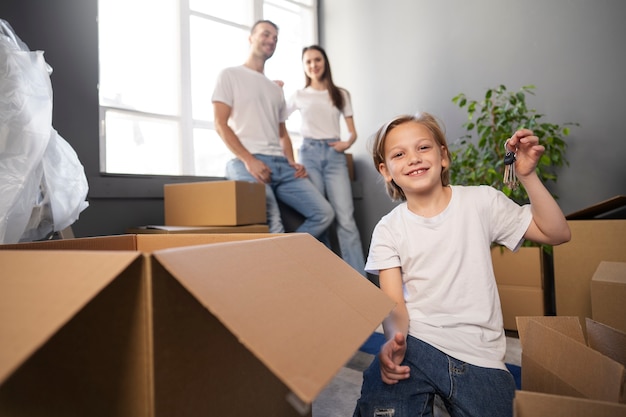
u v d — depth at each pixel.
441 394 0.77
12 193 0.95
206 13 2.43
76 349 0.40
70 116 1.74
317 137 2.50
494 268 1.82
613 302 1.04
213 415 0.44
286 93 2.90
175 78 2.28
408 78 2.67
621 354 0.62
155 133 2.20
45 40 1.68
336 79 3.04
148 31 2.18
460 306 0.86
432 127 1.01
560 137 2.08
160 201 2.01
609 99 1.96
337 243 2.59
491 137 2.01
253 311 0.37
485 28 2.34
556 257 1.49
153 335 0.36
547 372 0.59
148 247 0.77
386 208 2.77
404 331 0.87
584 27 2.02
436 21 2.54
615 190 1.95
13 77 0.99
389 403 0.75
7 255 0.39
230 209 1.69
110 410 0.38
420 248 0.91
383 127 1.03
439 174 0.96
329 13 3.07
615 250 1.39
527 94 2.19
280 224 2.14
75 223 1.72
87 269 0.33
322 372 0.36
